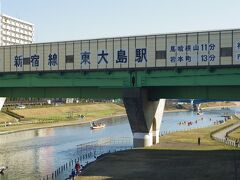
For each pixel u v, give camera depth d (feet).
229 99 231.91
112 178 187.83
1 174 227.40
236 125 507.71
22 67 278.67
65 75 266.36
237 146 282.56
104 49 253.44
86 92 269.03
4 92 295.69
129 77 247.09
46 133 437.99
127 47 247.50
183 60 233.14
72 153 295.48
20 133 437.58
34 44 274.57
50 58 269.23
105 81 254.06
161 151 253.65
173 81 236.84
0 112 564.71
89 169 207.82
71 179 200.03
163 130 467.52
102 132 446.19
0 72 285.84
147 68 241.35
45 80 272.31
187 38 232.32
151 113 262.06
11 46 282.56
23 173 229.25
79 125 545.85
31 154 292.81
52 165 251.60
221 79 225.76
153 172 196.95
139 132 262.67
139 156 237.04
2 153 297.53
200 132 392.68
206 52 227.81
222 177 182.09
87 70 257.75
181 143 295.69
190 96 243.40
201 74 229.86
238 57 220.84
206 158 229.45
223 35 224.12
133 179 184.75
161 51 238.89
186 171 196.75
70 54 263.08
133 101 247.29
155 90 253.85
